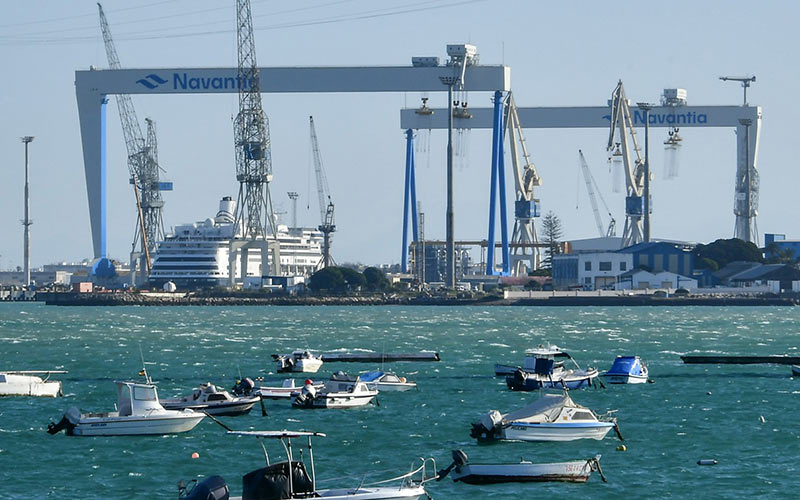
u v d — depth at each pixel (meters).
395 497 180.00
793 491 198.50
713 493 197.00
